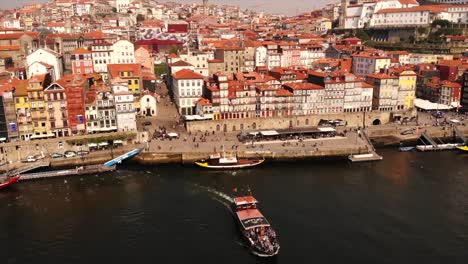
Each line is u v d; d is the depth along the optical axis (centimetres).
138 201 14875
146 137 19962
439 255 11944
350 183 16638
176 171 17788
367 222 13575
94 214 13988
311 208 14412
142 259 11612
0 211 14262
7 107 18588
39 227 13225
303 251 11988
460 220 13800
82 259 11606
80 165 18250
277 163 18888
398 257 11819
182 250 12031
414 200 15175
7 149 18162
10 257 11694
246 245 12294
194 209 14300
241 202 13938
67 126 19600
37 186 16312
